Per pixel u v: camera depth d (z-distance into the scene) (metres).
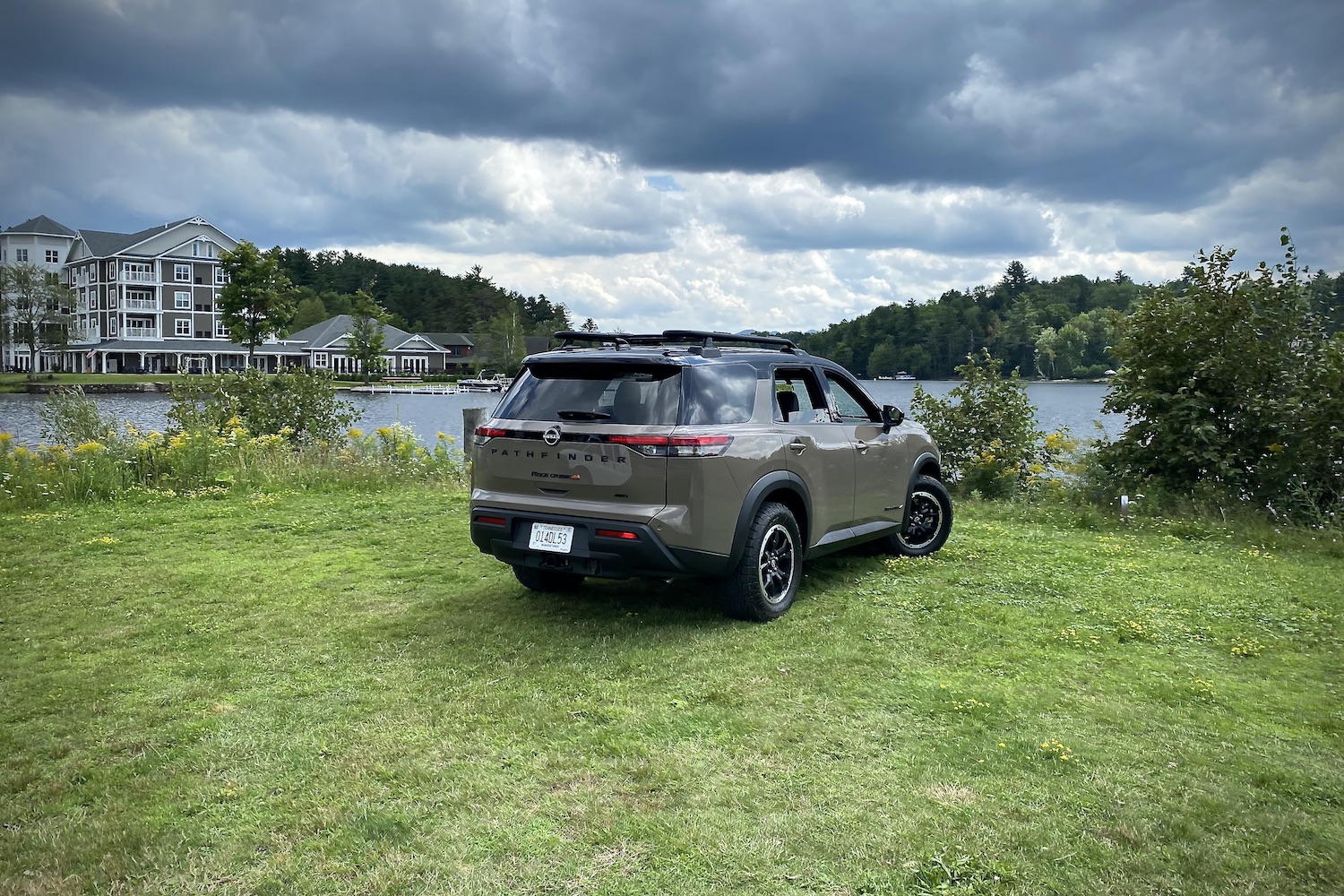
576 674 4.66
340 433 16.88
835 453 6.42
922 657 4.96
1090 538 8.81
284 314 90.75
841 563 7.44
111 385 70.75
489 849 2.94
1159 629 5.59
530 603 6.12
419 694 4.36
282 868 2.84
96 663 4.84
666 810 3.20
